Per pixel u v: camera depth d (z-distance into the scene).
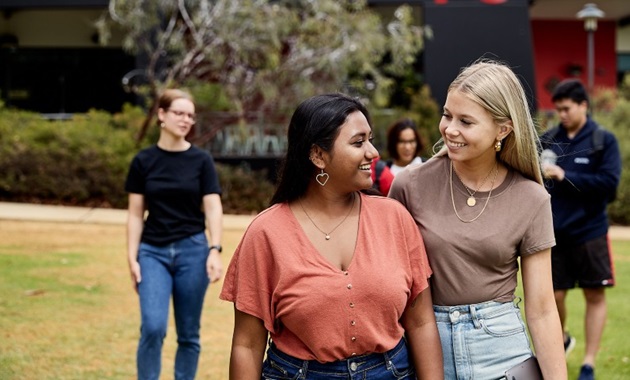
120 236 10.80
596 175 5.40
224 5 14.15
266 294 2.76
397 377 2.80
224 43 14.40
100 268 8.67
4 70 21.06
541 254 2.98
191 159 4.85
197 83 14.98
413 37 15.05
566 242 5.46
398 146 5.93
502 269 2.96
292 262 2.71
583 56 22.59
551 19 22.52
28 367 5.43
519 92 2.92
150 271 4.66
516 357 2.94
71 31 21.08
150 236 4.76
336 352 2.69
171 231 4.75
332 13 14.44
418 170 3.09
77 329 6.39
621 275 9.14
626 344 6.32
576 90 5.54
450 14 17.27
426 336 2.88
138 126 14.89
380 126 15.17
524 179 3.01
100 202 13.45
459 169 3.01
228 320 6.88
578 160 5.54
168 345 6.12
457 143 2.88
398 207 2.88
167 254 4.73
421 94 16.03
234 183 13.89
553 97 5.62
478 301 2.95
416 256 2.85
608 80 22.83
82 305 7.12
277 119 15.11
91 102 21.34
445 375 2.96
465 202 2.98
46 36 21.05
